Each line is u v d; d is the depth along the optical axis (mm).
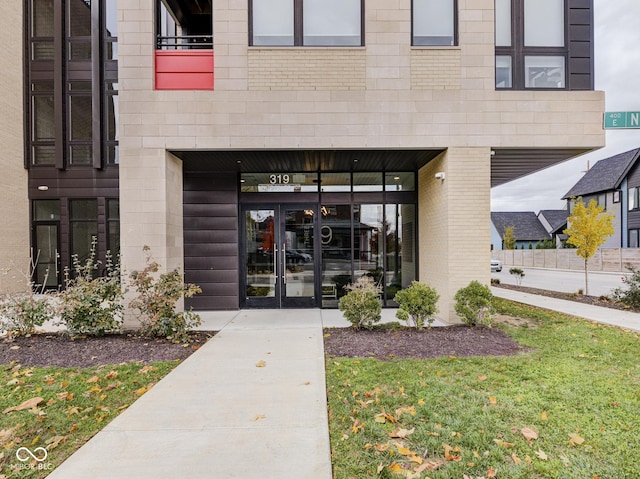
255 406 3441
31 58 12164
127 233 6672
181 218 7453
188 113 6695
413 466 2523
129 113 6680
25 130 11977
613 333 6012
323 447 2752
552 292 12039
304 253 8852
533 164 8391
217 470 2486
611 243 27969
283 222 8875
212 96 6699
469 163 6781
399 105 6738
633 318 7305
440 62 6793
